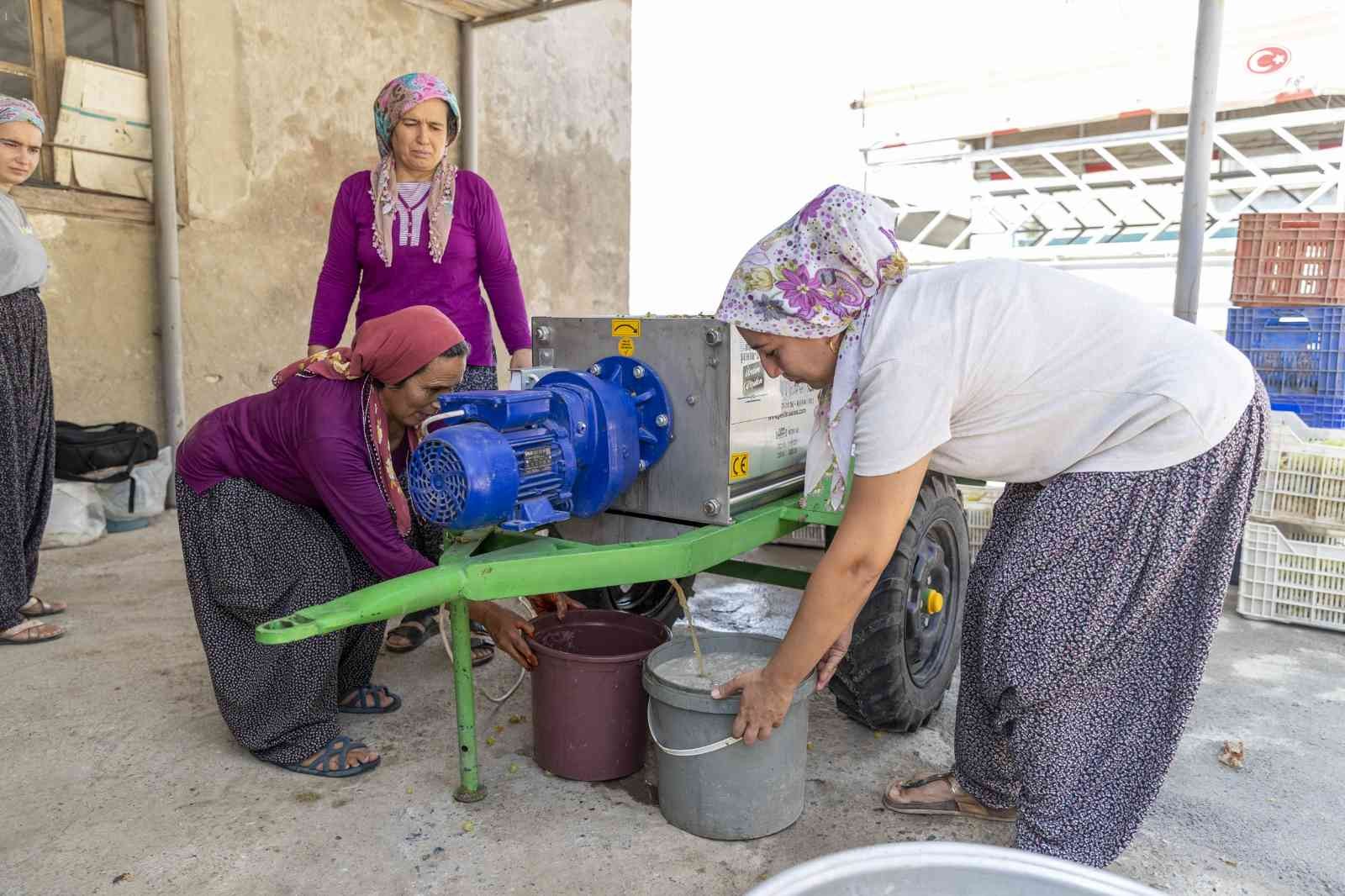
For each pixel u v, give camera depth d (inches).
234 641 91.3
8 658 122.0
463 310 118.6
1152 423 61.1
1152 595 63.2
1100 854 67.3
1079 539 63.1
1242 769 97.3
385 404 85.6
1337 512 141.0
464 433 72.2
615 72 342.0
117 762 94.8
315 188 241.8
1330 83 357.1
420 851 79.8
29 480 131.2
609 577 76.0
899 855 45.6
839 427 67.1
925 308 61.9
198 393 221.6
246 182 226.1
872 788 92.2
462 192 117.3
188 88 212.2
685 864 78.5
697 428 86.8
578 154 330.0
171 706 108.1
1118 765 67.0
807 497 84.2
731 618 145.6
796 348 66.9
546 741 92.6
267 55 227.3
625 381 89.7
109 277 203.0
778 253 64.1
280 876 76.2
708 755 79.8
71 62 192.4
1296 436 144.3
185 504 89.6
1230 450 62.2
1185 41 384.2
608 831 83.3
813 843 82.1
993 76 433.7
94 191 199.8
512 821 84.7
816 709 111.5
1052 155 430.9
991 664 68.1
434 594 68.3
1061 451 64.5
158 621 137.4
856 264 62.4
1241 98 374.0
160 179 203.9
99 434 187.5
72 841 80.4
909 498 61.8
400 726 104.0
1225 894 76.0
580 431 82.9
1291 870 79.6
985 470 67.9
